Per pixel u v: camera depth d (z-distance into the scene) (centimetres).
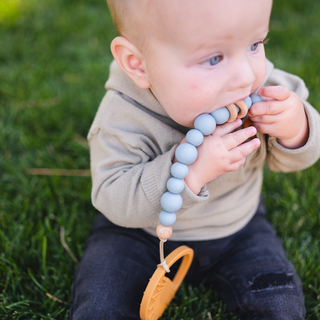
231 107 103
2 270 157
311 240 175
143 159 126
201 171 109
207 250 148
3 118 254
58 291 148
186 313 145
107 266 139
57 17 383
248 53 101
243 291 138
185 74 97
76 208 192
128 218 122
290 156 133
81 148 229
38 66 306
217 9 88
